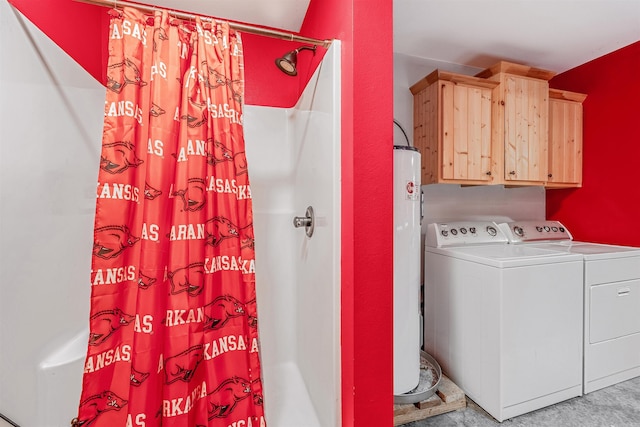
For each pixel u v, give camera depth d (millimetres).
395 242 1541
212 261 1015
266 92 1750
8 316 875
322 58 1175
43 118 1027
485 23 1817
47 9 1066
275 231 1763
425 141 2133
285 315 1768
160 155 938
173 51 961
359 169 941
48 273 1038
